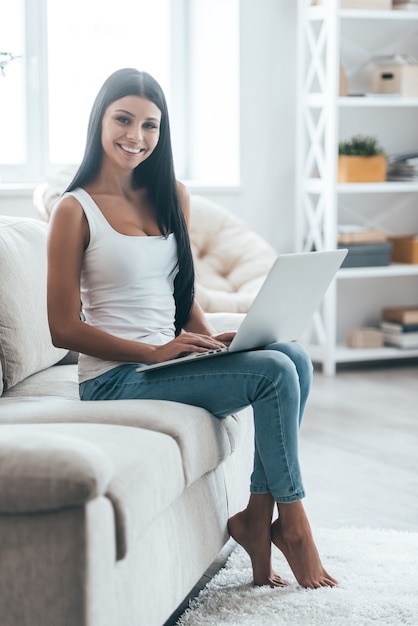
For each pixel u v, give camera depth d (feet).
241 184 16.47
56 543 5.27
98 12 15.88
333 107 15.46
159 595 6.19
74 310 7.26
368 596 7.43
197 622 7.06
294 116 16.72
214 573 8.19
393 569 8.00
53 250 7.29
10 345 7.93
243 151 16.42
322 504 9.93
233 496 8.02
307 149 16.53
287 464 7.30
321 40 15.57
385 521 9.42
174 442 6.47
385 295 17.65
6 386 7.97
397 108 17.40
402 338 16.67
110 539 5.43
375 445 12.07
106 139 7.53
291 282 7.30
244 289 13.43
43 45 15.24
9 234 8.53
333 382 15.67
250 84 16.30
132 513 5.57
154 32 16.49
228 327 9.49
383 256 16.25
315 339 17.19
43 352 8.46
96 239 7.43
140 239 7.61
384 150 17.29
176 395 7.35
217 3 16.30
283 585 7.67
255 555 7.68
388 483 10.62
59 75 15.62
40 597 5.32
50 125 15.61
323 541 8.71
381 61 16.44
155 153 7.82
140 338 7.57
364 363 17.16
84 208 7.40
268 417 7.21
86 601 5.25
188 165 17.24
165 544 6.35
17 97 15.21
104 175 7.64
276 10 16.33
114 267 7.48
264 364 7.16
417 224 17.80
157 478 5.96
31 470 5.24
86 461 5.26
